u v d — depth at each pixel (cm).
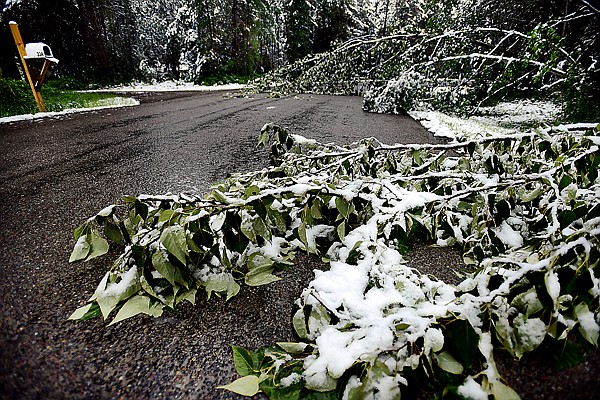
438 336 81
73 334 101
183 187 246
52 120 557
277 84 878
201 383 86
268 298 122
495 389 77
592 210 115
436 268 145
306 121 595
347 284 106
